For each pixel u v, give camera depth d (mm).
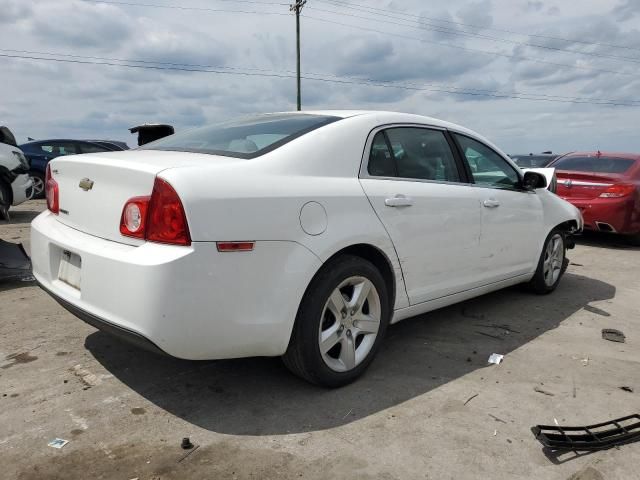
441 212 3533
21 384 2986
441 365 3430
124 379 3082
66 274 2887
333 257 2891
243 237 2477
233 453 2398
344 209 2904
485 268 4078
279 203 2613
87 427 2572
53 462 2295
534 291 5133
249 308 2531
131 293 2375
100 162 2701
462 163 3941
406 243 3273
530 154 12305
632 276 6223
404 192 3285
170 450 2406
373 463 2357
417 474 2293
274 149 2842
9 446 2400
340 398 2934
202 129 3574
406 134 3549
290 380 3129
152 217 2414
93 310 2568
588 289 5531
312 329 2781
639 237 8211
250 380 3115
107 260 2479
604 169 8414
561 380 3260
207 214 2381
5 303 4414
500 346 3801
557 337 4020
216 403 2840
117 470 2254
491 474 2311
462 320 4359
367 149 3199
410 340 3869
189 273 2338
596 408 2920
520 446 2525
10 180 9055
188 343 2402
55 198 3160
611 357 3654
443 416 2777
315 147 2943
